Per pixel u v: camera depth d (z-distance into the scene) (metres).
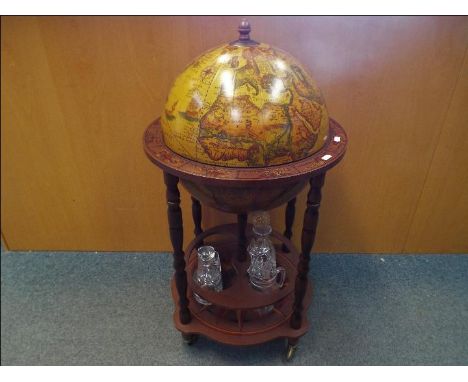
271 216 1.29
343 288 1.25
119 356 1.06
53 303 1.22
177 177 0.73
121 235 1.39
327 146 0.75
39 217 1.35
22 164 1.22
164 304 1.21
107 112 1.10
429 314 1.16
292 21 0.95
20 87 1.06
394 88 1.04
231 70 0.65
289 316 1.00
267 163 0.66
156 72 1.03
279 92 0.65
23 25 0.96
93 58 1.01
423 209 1.28
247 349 1.07
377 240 1.37
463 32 0.95
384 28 0.95
